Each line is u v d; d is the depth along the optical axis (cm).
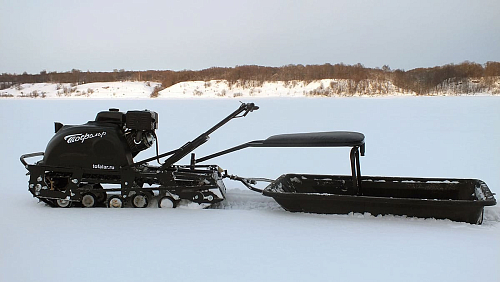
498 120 1379
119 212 383
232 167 675
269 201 429
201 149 859
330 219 358
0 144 930
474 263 268
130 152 406
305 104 2464
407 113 1714
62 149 399
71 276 253
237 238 316
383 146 871
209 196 392
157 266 267
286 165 688
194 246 300
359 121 1414
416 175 600
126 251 291
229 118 406
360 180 401
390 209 353
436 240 307
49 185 406
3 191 486
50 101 3023
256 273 257
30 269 263
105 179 403
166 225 346
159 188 393
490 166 653
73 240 312
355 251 289
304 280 247
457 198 393
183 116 1655
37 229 337
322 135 379
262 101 2902
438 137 995
